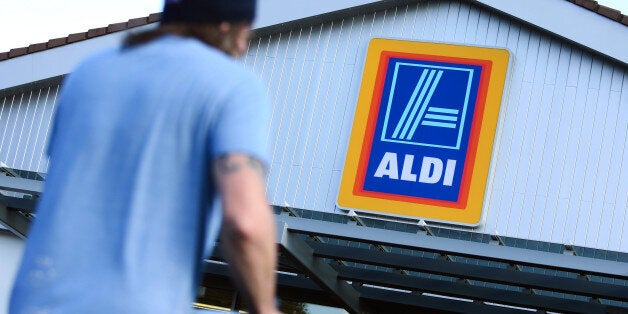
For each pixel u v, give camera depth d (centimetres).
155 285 220
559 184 1205
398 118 1257
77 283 220
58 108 245
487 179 1205
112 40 1405
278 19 1336
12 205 1238
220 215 232
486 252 1082
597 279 1294
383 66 1290
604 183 1197
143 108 229
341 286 1339
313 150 1284
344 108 1294
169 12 243
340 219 1249
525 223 1197
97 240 223
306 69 1328
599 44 1231
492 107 1235
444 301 1401
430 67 1271
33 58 1400
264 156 221
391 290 1414
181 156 225
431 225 1207
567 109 1234
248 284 216
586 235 1183
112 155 228
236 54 248
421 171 1227
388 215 1220
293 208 1255
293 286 1439
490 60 1256
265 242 213
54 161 236
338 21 1338
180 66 231
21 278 225
